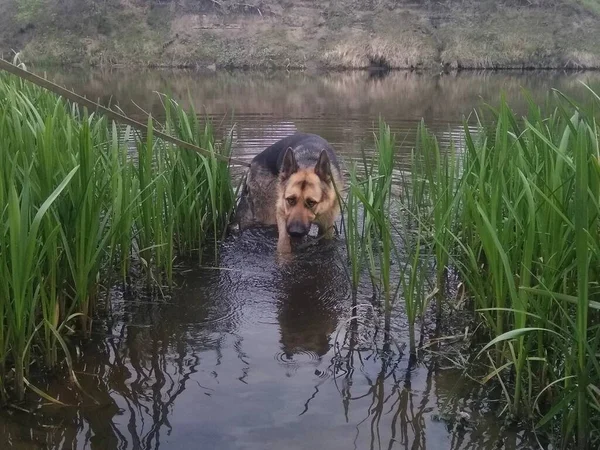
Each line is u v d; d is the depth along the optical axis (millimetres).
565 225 1108
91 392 1205
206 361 1333
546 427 1105
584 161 908
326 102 6121
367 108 5590
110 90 7043
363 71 11375
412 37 11742
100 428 1088
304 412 1145
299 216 2062
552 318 1151
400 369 1312
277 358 1354
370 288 1751
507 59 11414
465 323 1538
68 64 11773
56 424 1100
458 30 11781
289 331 1491
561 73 10461
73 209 1373
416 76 10211
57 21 12117
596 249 1003
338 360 1348
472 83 8578
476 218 1241
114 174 1507
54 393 1201
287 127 4406
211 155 1998
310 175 2129
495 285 1259
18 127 1396
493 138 1793
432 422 1118
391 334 1473
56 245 1355
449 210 1470
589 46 11422
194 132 2227
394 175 2916
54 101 2139
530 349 1203
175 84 8219
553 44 11469
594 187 1063
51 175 1303
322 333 1482
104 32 12211
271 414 1137
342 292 1736
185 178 2037
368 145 3697
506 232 1210
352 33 11984
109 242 1643
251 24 12438
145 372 1282
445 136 3822
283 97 6641
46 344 1275
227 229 2307
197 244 2105
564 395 1063
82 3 12258
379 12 12266
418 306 1589
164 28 12352
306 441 1058
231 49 12008
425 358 1362
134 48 12008
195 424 1103
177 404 1166
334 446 1045
